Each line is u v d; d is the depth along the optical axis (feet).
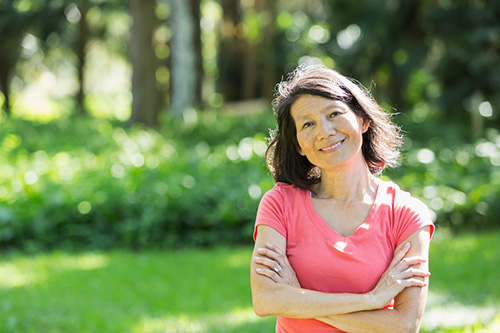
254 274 8.34
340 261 8.15
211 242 31.04
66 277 24.32
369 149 8.95
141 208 31.22
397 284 7.94
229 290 22.59
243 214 30.83
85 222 31.14
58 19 94.27
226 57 89.51
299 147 8.66
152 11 64.59
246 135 54.54
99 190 32.24
